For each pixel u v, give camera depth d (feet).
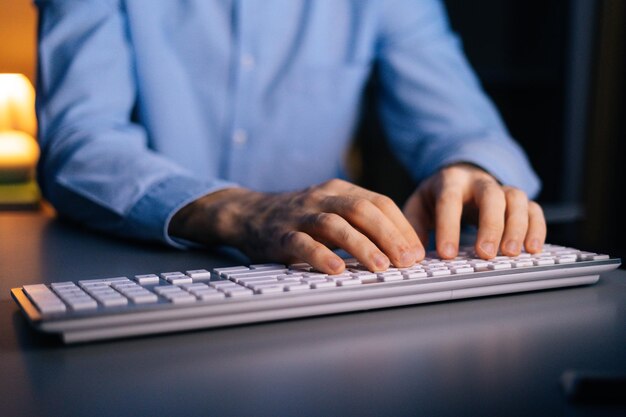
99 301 1.37
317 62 4.30
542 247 2.00
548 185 6.23
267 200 2.26
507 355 1.25
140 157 2.81
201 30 4.06
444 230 2.03
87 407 1.01
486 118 4.08
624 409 0.95
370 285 1.52
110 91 3.59
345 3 4.38
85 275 1.98
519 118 6.15
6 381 1.12
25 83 4.57
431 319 1.50
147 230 2.48
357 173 5.91
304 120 4.34
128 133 3.34
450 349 1.28
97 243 2.59
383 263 1.68
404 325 1.45
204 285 1.50
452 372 1.15
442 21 4.70
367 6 4.36
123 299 1.35
